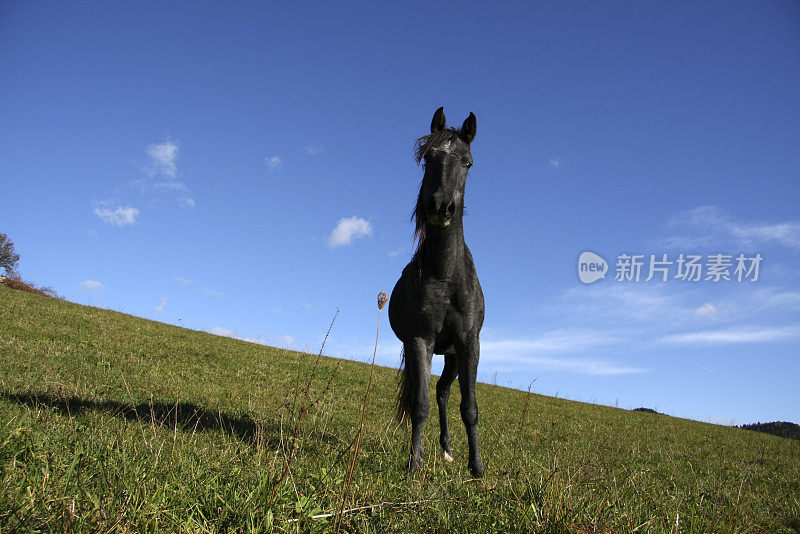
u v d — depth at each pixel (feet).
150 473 9.41
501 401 54.54
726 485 19.60
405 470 13.33
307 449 14.30
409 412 16.49
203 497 8.57
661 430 50.52
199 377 34.60
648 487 15.12
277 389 33.91
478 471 14.38
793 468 31.01
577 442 29.35
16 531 6.47
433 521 8.75
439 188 13.61
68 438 11.54
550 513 9.02
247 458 11.53
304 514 8.02
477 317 15.55
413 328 15.33
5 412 13.08
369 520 8.51
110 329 49.78
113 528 6.90
